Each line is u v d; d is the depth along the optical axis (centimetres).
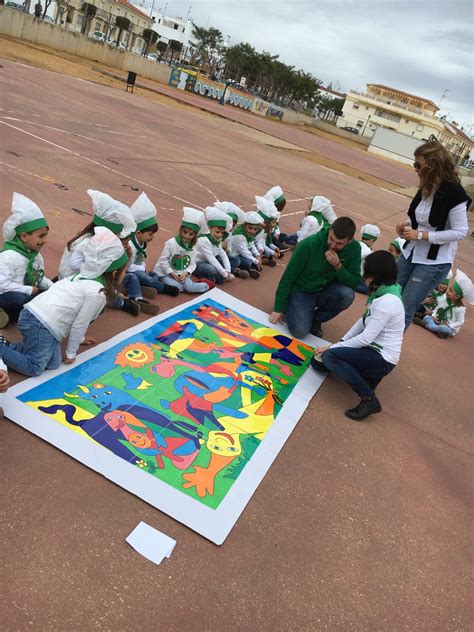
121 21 3519
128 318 370
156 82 3422
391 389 405
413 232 390
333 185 1514
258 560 218
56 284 279
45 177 617
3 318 303
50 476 223
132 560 200
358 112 7950
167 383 310
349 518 258
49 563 189
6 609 170
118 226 324
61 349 308
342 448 310
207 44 7769
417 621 215
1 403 247
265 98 5416
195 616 188
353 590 220
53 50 2572
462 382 463
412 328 552
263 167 1362
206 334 385
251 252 561
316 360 374
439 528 273
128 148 961
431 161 370
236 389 329
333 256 394
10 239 306
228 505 238
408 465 317
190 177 903
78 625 172
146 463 246
